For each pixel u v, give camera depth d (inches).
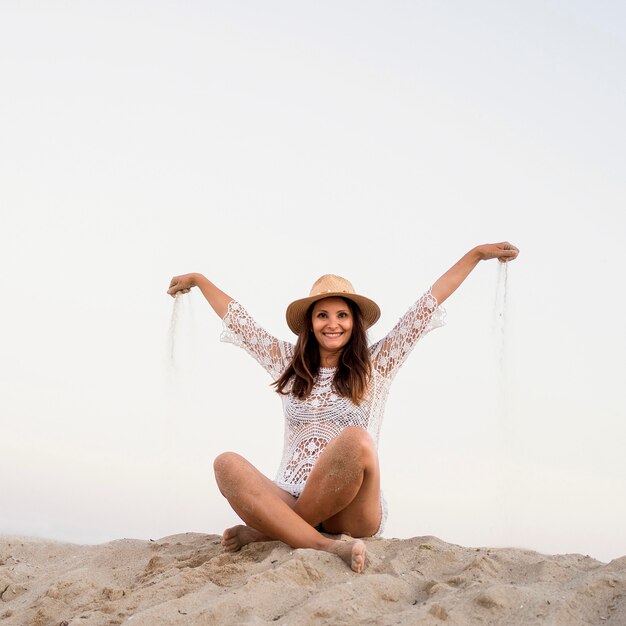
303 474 169.0
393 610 130.1
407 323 180.4
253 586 134.3
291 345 187.3
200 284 197.5
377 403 177.8
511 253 183.6
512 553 156.6
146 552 180.9
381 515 170.4
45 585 162.2
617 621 120.7
